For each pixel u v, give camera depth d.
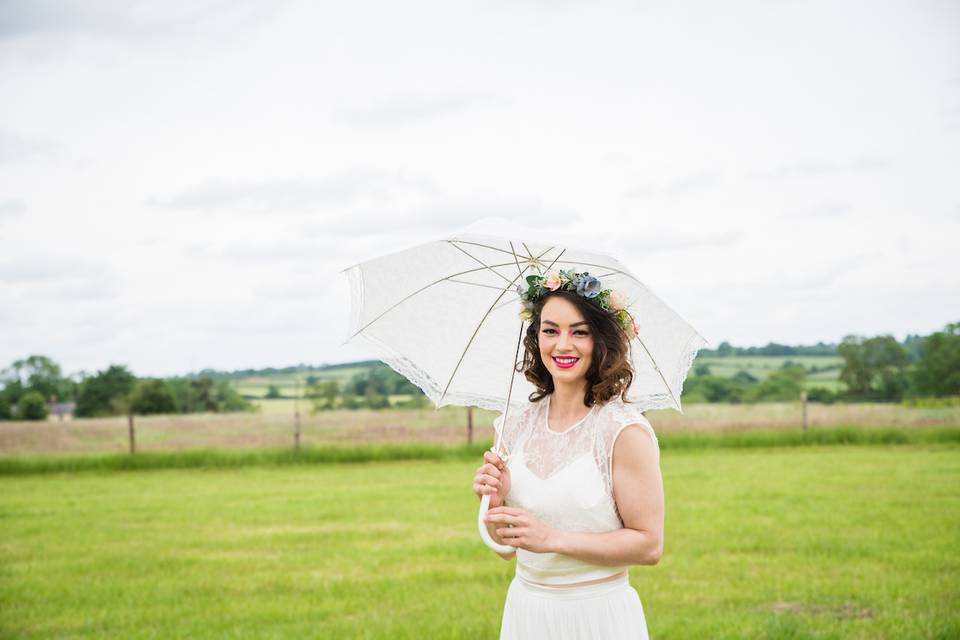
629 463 2.96
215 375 45.16
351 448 20.95
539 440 3.17
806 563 8.62
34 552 10.09
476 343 3.60
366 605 7.46
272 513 12.68
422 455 21.02
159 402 42.88
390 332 3.48
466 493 14.45
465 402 3.60
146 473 19.19
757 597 7.39
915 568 8.30
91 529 11.59
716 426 23.86
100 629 6.91
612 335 3.09
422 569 8.84
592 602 3.01
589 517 2.98
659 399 3.44
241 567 9.11
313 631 6.65
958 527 10.23
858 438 21.80
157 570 9.03
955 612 6.74
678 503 12.49
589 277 3.08
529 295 3.23
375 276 3.40
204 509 13.23
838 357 38.66
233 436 24.27
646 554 2.94
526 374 3.35
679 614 6.94
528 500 3.08
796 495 13.05
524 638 3.11
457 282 3.53
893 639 6.10
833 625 6.39
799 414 26.25
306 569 8.98
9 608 7.59
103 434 25.19
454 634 6.44
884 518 10.92
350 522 11.80
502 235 2.92
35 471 19.55
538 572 3.09
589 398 3.10
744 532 10.22
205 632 6.73
